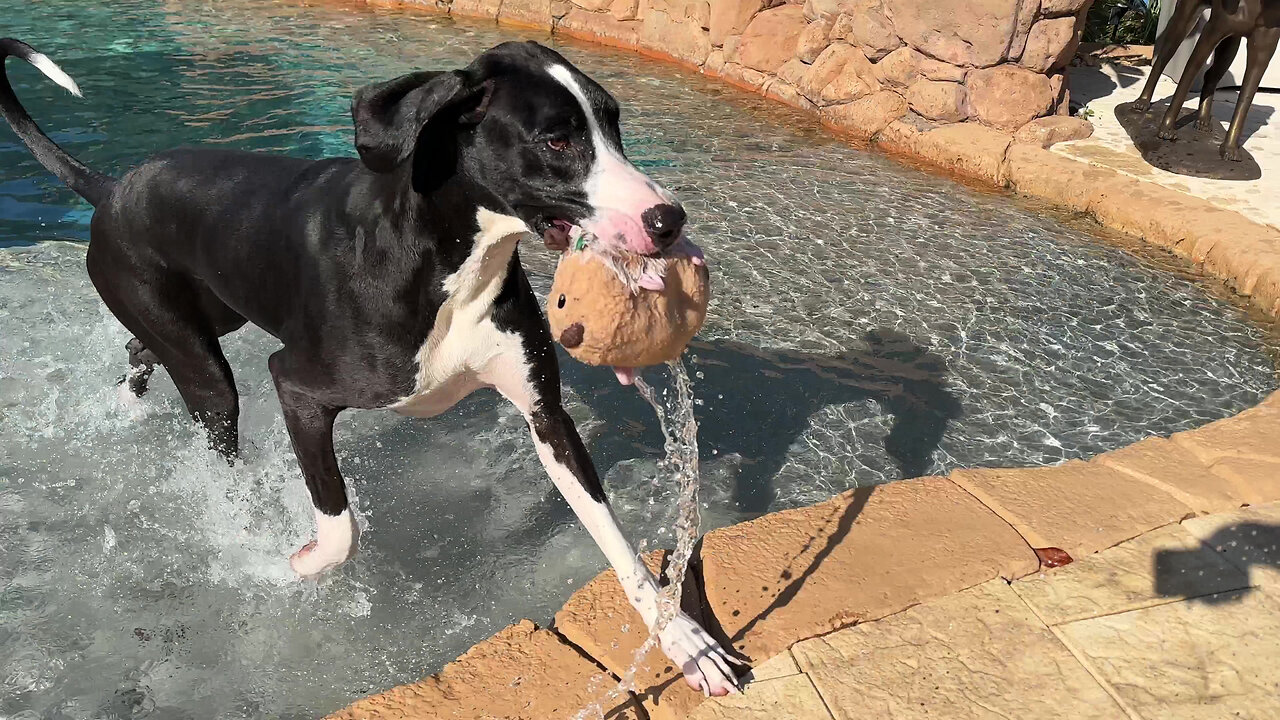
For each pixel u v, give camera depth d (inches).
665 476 59.3
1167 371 71.1
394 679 45.4
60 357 69.2
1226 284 83.9
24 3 154.6
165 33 143.5
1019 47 110.6
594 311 35.7
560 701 39.3
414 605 49.7
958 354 72.3
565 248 39.3
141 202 49.8
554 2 157.4
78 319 73.9
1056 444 62.9
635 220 35.9
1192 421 65.4
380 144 37.7
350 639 47.6
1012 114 110.0
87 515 55.0
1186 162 102.8
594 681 40.1
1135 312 79.0
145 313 52.0
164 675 45.2
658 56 147.2
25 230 86.3
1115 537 46.4
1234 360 72.8
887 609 42.4
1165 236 90.2
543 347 44.4
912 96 114.9
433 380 43.6
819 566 44.8
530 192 38.0
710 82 137.0
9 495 56.2
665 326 36.9
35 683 44.4
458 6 164.7
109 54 132.8
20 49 52.7
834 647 40.9
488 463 60.1
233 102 117.3
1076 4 109.5
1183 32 110.4
